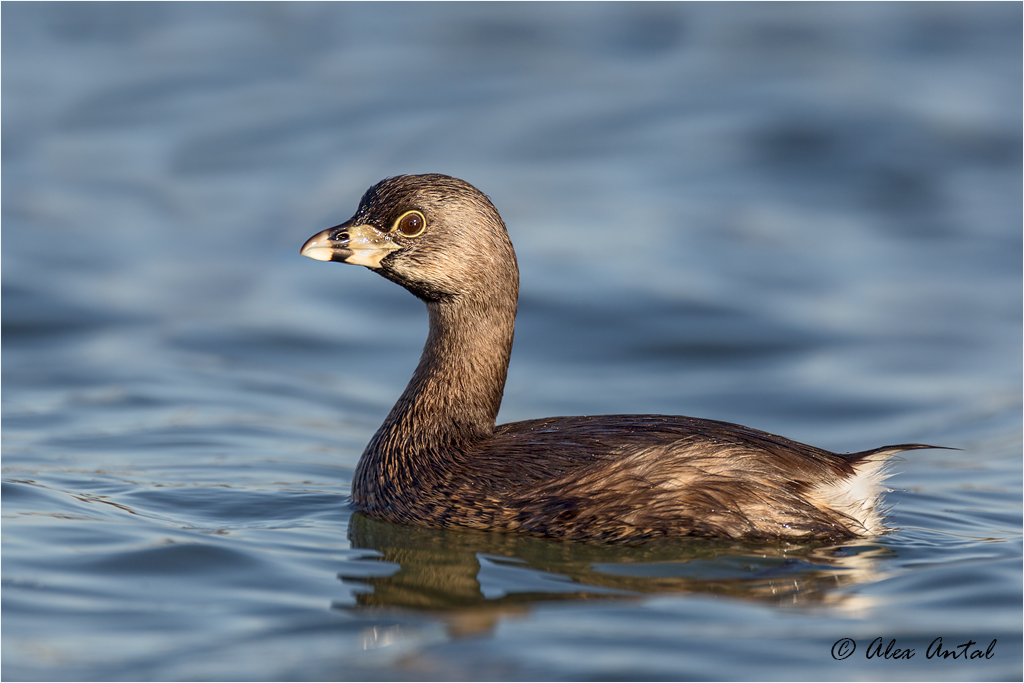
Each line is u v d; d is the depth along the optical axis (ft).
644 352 61.41
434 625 25.04
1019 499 37.60
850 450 48.55
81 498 34.58
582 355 61.00
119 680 22.16
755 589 27.35
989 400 54.65
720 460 30.86
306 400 52.90
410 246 34.58
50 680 22.11
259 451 42.83
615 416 34.37
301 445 44.37
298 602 26.37
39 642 23.80
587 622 25.22
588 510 30.81
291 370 58.34
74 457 40.40
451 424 34.37
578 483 31.09
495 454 33.12
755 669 22.76
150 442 43.24
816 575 28.32
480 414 34.99
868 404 54.95
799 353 61.77
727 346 62.08
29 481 36.27
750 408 54.44
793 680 22.31
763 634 24.49
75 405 49.03
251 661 23.00
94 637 24.16
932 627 24.81
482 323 35.04
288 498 36.01
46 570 27.89
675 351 61.67
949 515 35.04
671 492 30.48
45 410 47.91
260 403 51.49
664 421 33.17
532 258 71.82
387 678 22.20
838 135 91.56
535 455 32.55
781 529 30.27
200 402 50.75
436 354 35.24
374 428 48.85
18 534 30.48
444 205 34.60
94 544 29.91
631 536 30.58
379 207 34.78
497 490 32.04
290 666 22.77
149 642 23.95
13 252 74.54
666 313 65.67
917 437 49.90
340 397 54.03
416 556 29.89
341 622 25.17
